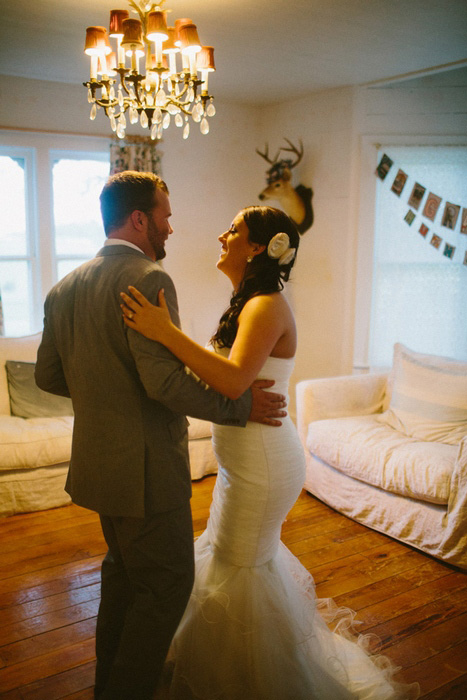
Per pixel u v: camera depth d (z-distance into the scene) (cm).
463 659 193
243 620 162
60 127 407
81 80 396
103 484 143
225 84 400
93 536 281
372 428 315
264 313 151
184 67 229
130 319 137
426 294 400
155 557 147
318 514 313
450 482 252
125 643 146
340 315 428
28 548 269
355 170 406
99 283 143
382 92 394
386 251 409
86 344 143
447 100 383
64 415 345
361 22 278
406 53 327
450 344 397
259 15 270
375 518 290
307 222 442
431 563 258
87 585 237
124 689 144
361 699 167
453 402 300
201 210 468
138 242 150
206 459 357
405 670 187
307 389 336
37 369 164
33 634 205
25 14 270
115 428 142
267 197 437
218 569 169
